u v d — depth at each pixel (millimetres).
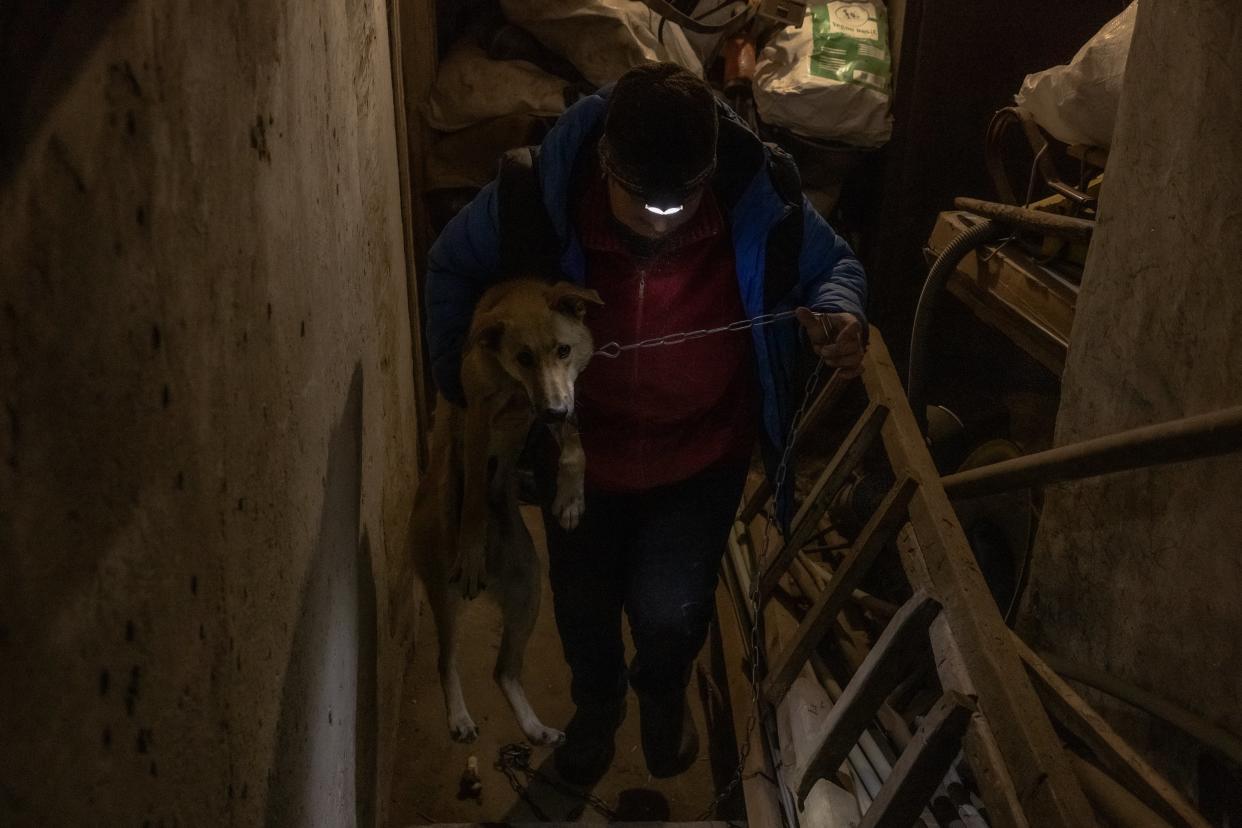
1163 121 2561
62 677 874
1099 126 3566
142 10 1079
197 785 1240
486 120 5035
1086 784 2256
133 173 1045
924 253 4523
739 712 3344
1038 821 1913
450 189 5090
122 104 1021
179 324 1185
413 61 5012
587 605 2816
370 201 3107
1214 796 2383
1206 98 2375
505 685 3246
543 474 2797
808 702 3027
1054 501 3010
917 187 5461
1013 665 2207
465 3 5527
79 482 910
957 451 4102
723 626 3766
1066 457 2396
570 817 3334
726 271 2441
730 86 5344
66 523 883
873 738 2900
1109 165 2842
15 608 789
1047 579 3078
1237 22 2256
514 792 3408
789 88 5129
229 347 1393
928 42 5160
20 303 800
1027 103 3896
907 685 3150
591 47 4973
